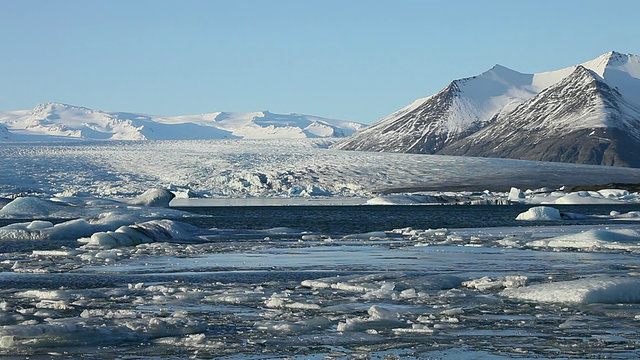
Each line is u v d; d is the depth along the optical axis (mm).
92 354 9703
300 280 17484
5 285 16750
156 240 30938
